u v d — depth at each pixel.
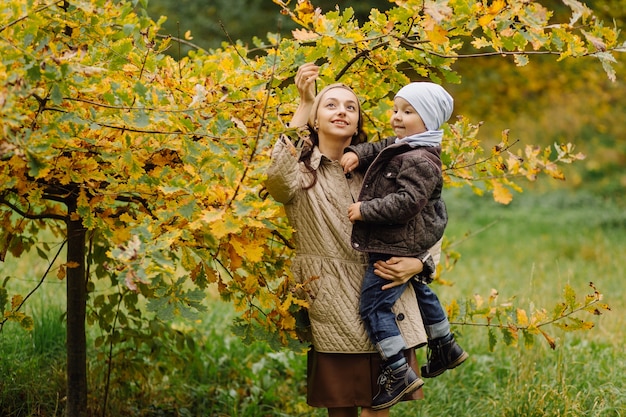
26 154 2.49
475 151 3.91
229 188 2.73
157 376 4.42
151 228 2.80
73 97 3.01
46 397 4.24
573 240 10.21
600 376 4.76
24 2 2.62
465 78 13.95
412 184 3.10
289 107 3.46
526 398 4.28
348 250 3.32
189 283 6.48
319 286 3.30
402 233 3.18
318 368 3.37
